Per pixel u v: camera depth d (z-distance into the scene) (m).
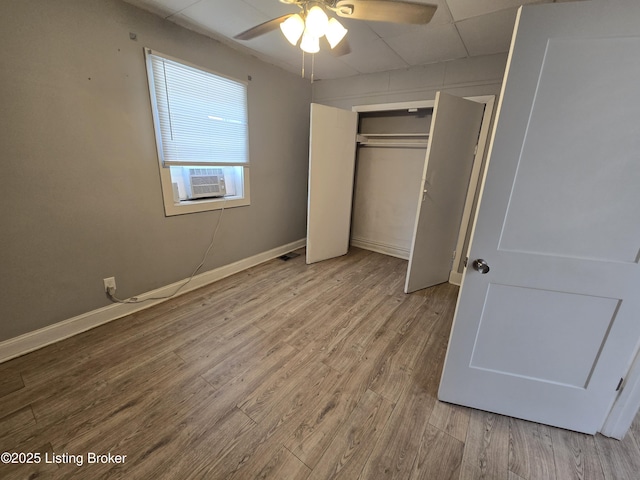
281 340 1.99
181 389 1.53
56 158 1.73
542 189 1.12
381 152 3.72
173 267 2.53
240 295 2.63
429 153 2.40
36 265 1.74
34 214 1.69
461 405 1.50
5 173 1.56
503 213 1.19
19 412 1.37
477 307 1.33
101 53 1.81
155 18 2.03
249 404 1.46
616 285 1.13
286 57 2.83
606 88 0.97
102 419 1.34
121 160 2.03
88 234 1.94
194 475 1.12
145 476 1.11
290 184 3.68
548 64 1.00
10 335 1.70
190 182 2.61
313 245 3.45
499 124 1.10
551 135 1.06
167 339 1.95
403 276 3.18
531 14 0.97
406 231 3.73
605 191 1.06
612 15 0.91
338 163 3.38
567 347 1.27
